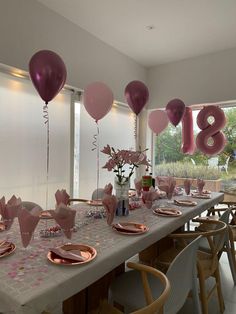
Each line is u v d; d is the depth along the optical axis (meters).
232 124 4.14
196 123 4.28
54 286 0.99
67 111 3.40
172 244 2.25
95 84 2.47
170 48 3.96
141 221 1.91
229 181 4.12
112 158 2.08
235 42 3.73
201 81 4.20
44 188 3.10
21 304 0.88
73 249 1.33
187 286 1.43
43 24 2.93
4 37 2.56
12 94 2.76
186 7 2.90
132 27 3.37
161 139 4.79
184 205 2.47
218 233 1.77
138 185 2.73
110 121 4.13
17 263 1.18
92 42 3.60
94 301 1.72
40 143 3.04
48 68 1.89
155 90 4.67
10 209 1.58
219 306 1.99
